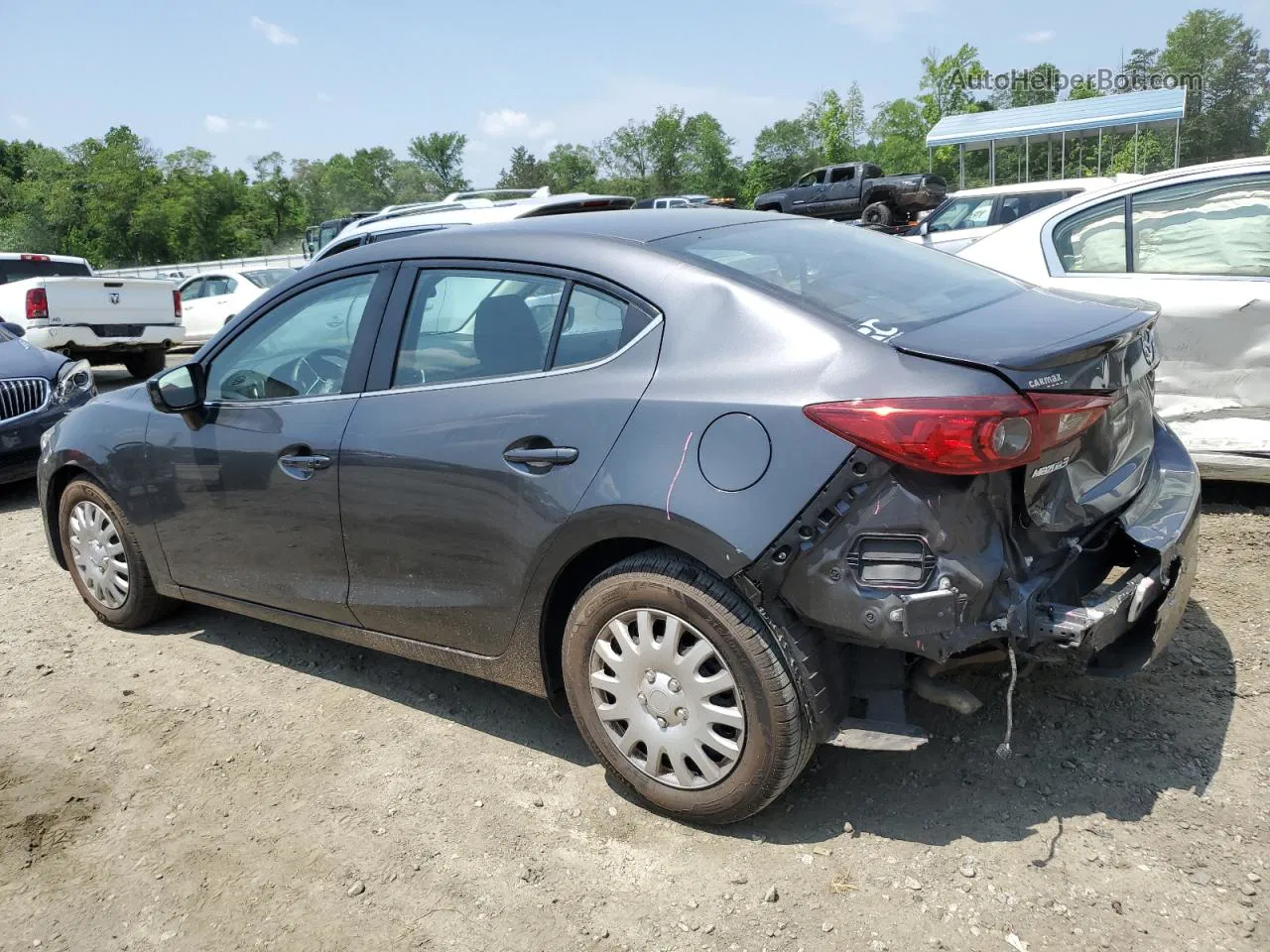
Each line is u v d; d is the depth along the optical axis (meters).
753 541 2.42
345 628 3.52
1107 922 2.33
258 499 3.57
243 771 3.26
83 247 82.12
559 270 2.96
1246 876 2.46
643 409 2.64
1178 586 2.81
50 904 2.66
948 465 2.28
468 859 2.74
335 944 2.45
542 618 2.94
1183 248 4.68
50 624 4.61
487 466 2.91
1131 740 3.07
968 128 32.03
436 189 109.50
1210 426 4.56
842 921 2.40
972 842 2.65
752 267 2.85
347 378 3.36
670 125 83.25
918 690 2.65
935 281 3.12
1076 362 2.46
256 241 85.62
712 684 2.61
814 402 2.40
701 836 2.77
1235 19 72.75
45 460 4.48
